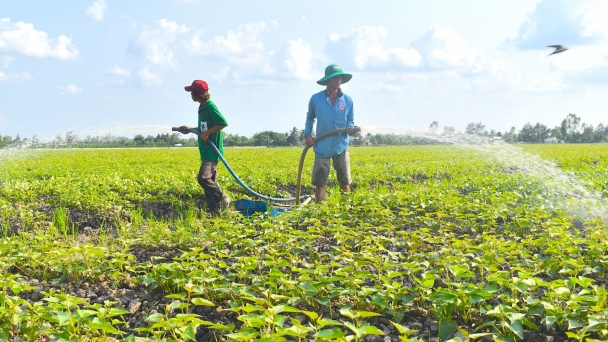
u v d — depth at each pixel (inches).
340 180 391.9
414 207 321.7
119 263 207.3
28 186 477.4
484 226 283.0
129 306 180.9
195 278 183.3
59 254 208.7
